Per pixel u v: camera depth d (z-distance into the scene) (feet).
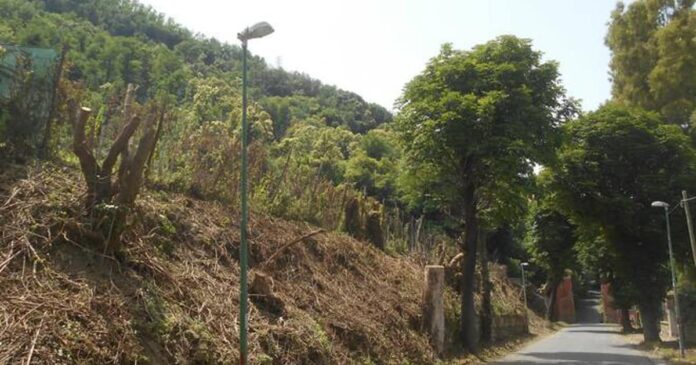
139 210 35.73
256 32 32.94
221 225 45.29
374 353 46.91
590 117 100.73
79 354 23.66
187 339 29.84
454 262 85.20
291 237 52.54
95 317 26.16
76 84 39.37
